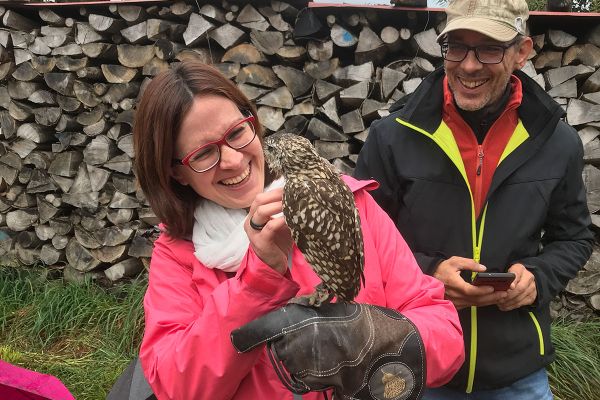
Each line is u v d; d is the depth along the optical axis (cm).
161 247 182
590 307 449
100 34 474
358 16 417
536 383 248
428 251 248
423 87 254
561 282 247
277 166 170
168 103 164
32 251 537
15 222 537
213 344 149
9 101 514
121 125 489
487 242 241
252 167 177
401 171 250
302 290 174
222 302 149
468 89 235
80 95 489
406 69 429
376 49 421
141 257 507
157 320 167
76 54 481
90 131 494
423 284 182
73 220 520
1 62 505
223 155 165
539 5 596
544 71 434
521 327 241
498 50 227
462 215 243
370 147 264
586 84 421
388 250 184
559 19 405
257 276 146
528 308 245
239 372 151
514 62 238
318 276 162
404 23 427
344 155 446
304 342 141
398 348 149
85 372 398
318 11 421
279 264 148
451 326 169
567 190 249
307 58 447
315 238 154
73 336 450
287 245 155
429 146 249
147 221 499
